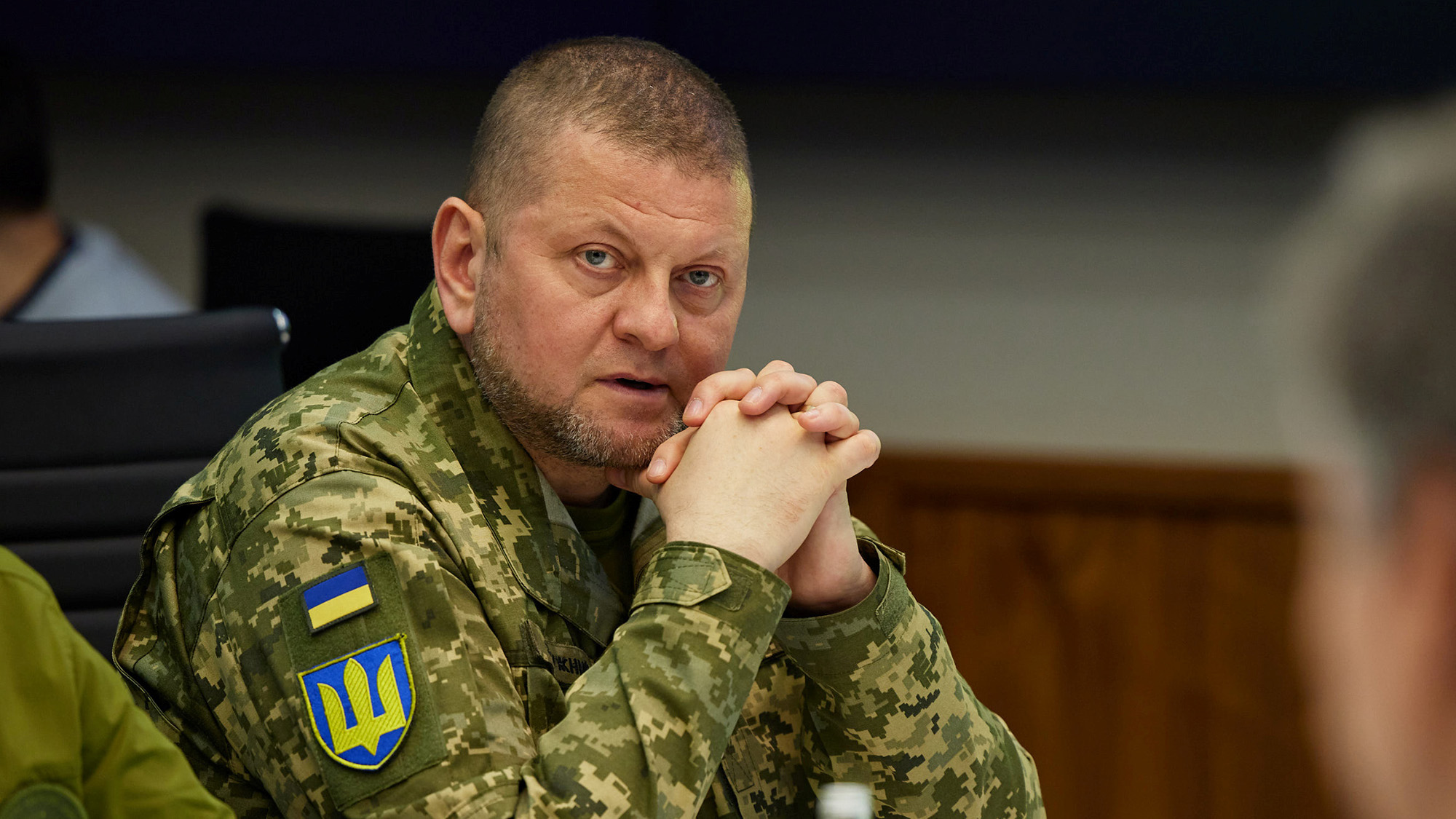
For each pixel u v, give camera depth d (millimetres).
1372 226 812
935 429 8844
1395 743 834
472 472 3152
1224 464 8602
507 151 3109
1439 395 784
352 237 5570
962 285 8797
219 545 3016
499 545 3072
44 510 3707
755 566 2861
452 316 3213
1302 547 8352
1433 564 808
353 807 2705
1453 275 781
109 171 8852
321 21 8438
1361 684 848
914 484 8828
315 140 8891
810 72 8375
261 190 8906
